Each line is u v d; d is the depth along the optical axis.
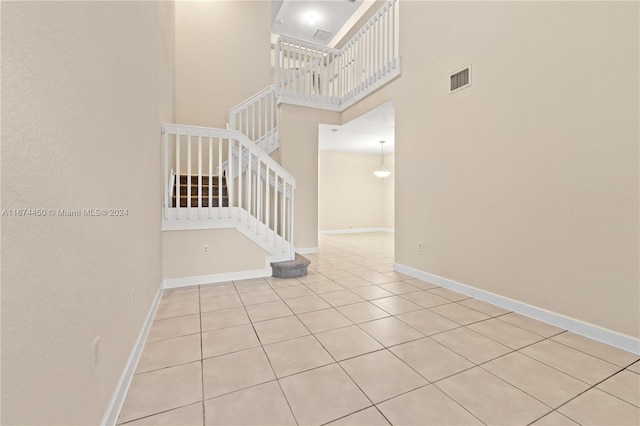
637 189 1.82
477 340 2.03
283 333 2.14
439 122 3.29
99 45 1.22
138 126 1.95
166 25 3.86
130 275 1.67
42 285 0.78
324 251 5.78
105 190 1.27
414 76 3.63
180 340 2.03
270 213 5.17
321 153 8.77
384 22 4.19
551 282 2.28
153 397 1.44
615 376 1.60
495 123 2.68
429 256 3.49
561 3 2.18
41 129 0.79
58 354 0.86
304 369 1.68
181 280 3.33
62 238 0.89
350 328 2.23
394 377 1.60
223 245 3.54
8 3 0.67
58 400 0.85
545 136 2.29
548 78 2.26
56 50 0.87
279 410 1.35
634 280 1.84
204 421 1.28
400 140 3.90
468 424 1.26
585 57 2.05
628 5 1.84
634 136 1.83
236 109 4.95
